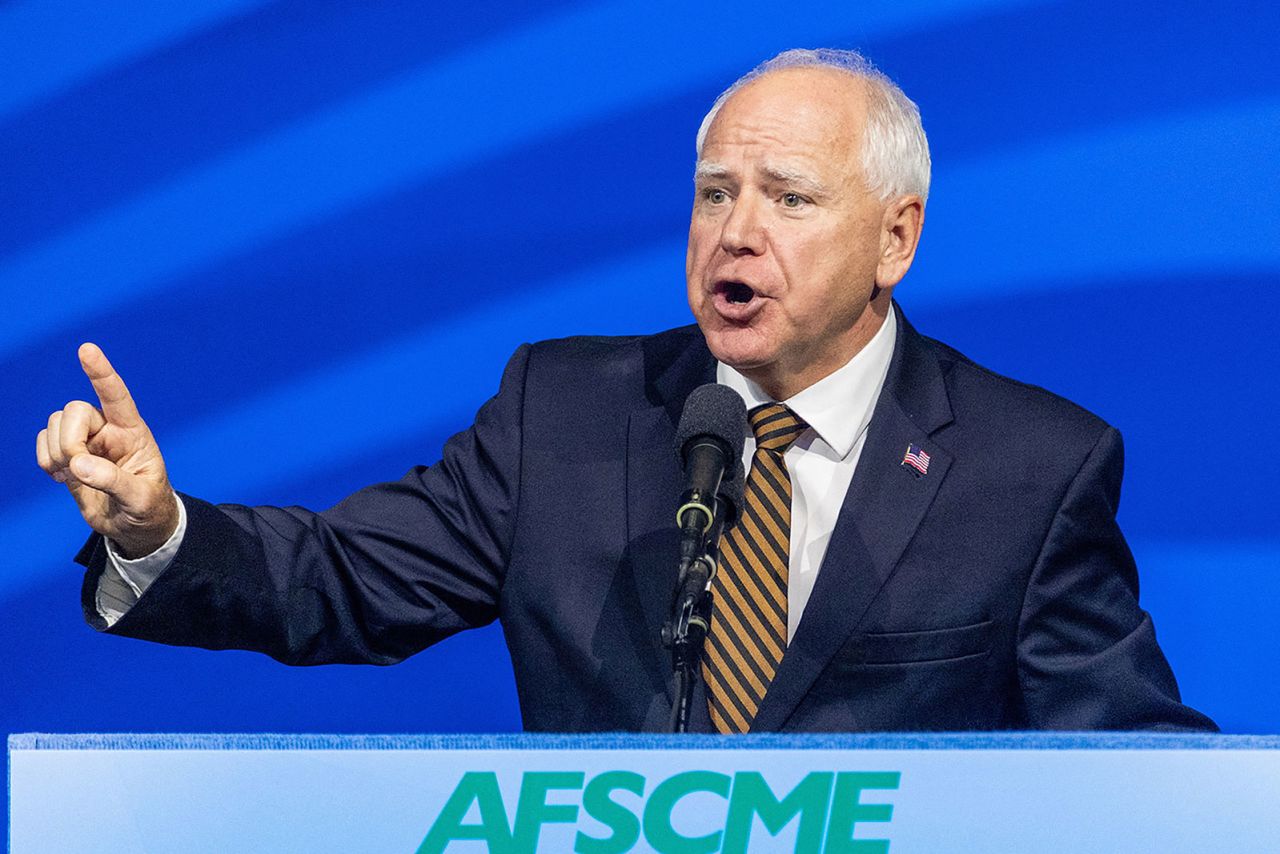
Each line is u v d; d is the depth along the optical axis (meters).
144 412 11.21
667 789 4.41
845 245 6.39
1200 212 10.20
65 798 4.46
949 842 4.38
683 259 10.88
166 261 11.23
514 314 11.01
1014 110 10.43
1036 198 10.40
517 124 11.00
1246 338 10.13
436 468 7.34
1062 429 6.85
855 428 6.75
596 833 4.41
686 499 5.32
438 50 11.05
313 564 6.78
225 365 11.19
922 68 10.53
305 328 11.15
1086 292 10.34
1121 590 6.81
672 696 6.41
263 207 11.18
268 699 11.34
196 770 4.46
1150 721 6.46
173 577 6.10
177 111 11.23
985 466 6.73
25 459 11.38
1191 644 10.23
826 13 10.63
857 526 6.54
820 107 6.39
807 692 6.33
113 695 11.37
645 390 7.18
